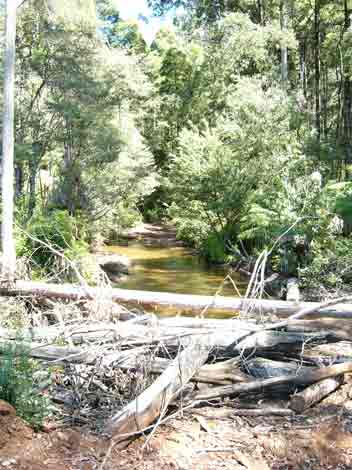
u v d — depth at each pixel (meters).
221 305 7.40
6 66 11.76
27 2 18.08
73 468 3.61
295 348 5.50
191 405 4.54
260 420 4.61
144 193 25.25
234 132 19.91
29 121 19.03
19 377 4.30
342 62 25.95
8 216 11.09
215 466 3.88
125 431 4.09
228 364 5.25
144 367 4.86
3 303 7.27
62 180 22.05
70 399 4.65
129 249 23.55
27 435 3.91
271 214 14.58
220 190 19.59
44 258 11.27
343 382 5.17
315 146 21.05
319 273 12.16
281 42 27.50
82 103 19.25
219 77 32.72
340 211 13.68
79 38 19.42
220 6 33.81
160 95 38.56
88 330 5.47
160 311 9.63
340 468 3.95
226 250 18.97
